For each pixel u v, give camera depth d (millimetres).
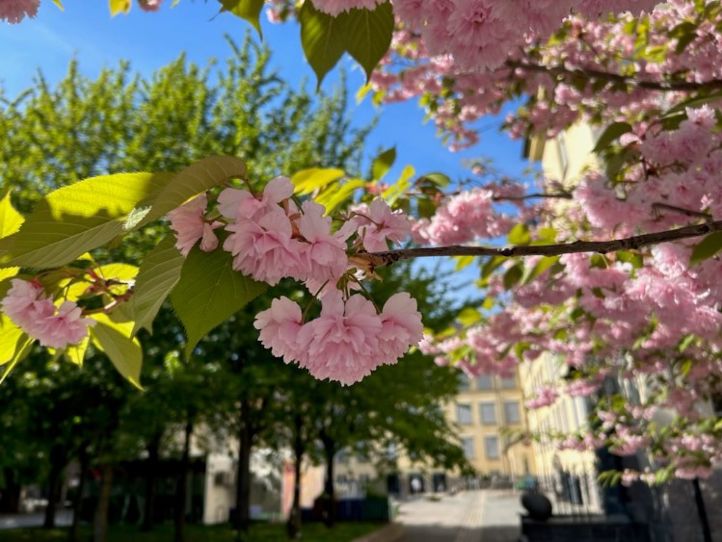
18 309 1356
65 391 9562
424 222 3680
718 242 1731
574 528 11438
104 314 1646
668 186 2205
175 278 1008
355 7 1370
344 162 11289
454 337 6500
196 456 20922
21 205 8594
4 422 9719
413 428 15039
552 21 979
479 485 52500
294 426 15148
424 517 25906
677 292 2383
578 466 18750
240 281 977
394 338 1071
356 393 11500
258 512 24172
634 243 1380
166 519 20859
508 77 4137
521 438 11078
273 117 10898
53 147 9320
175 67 10219
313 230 973
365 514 21172
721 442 6551
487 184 4488
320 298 1098
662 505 9086
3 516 29031
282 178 971
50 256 946
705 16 3480
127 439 10461
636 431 8250
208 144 9492
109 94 9867
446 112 5555
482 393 56938
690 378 6523
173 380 8391
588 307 3254
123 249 7293
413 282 12000
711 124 2410
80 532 17188
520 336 5562
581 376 8156
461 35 1077
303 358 1078
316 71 1473
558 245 1352
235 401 10500
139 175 953
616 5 975
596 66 4484
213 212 1003
